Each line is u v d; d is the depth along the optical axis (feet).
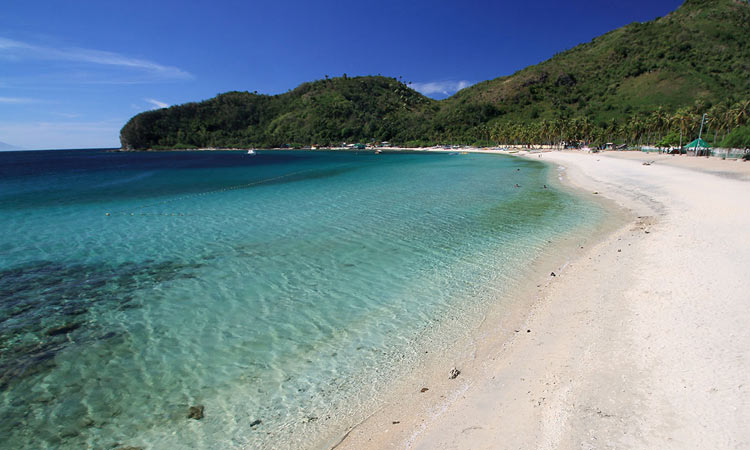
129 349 27.04
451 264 42.14
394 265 42.57
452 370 22.88
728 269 32.60
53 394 22.48
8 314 32.45
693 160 154.92
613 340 24.03
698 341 22.48
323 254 47.21
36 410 21.18
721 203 60.85
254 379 23.36
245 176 157.48
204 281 39.29
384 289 36.11
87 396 22.27
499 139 445.37
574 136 350.23
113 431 19.60
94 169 219.82
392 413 19.90
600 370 21.09
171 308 33.27
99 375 24.18
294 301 34.14
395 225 61.16
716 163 137.90
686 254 37.47
